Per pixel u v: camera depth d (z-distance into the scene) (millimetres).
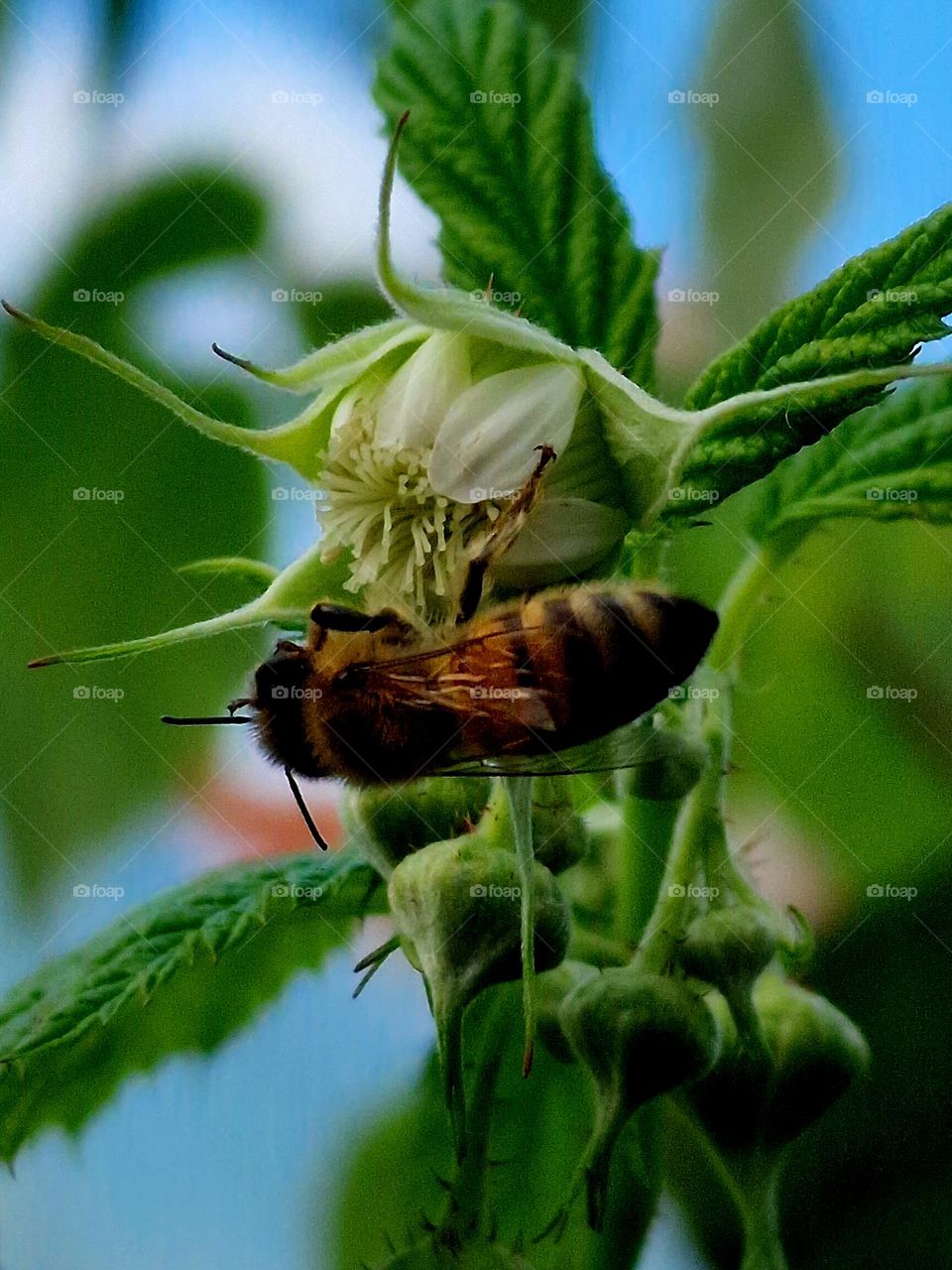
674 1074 93
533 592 95
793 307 94
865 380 87
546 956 93
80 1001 100
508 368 94
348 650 98
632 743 95
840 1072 95
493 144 100
